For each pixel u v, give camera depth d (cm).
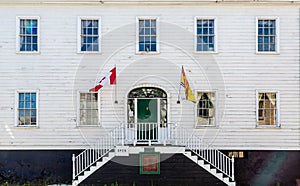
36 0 2184
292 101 2180
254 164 2158
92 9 2200
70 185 2080
